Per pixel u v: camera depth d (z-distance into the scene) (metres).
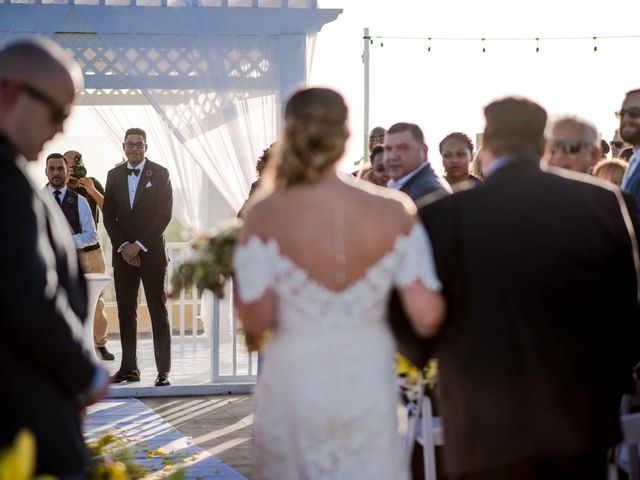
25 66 2.63
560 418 3.11
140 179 9.70
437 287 3.06
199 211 12.86
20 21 11.21
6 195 2.49
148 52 11.30
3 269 2.44
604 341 3.22
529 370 3.12
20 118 2.63
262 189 3.07
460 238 3.23
